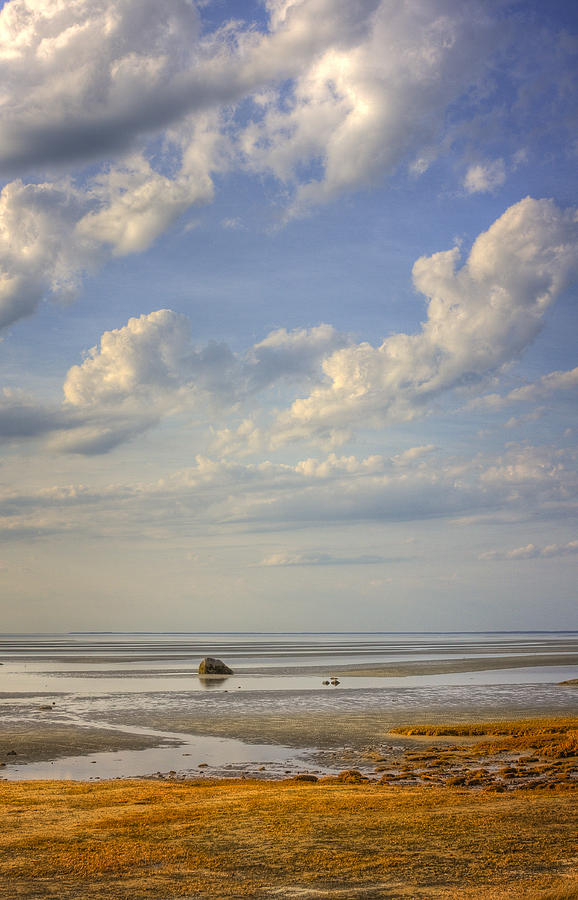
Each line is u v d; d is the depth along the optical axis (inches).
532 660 5305.1
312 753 1646.2
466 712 2358.5
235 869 721.0
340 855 758.5
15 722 2151.8
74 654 6899.6
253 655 6471.5
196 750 1694.1
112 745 1763.0
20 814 965.2
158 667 4724.4
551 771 1371.8
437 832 840.3
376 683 3412.9
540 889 645.9
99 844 806.5
